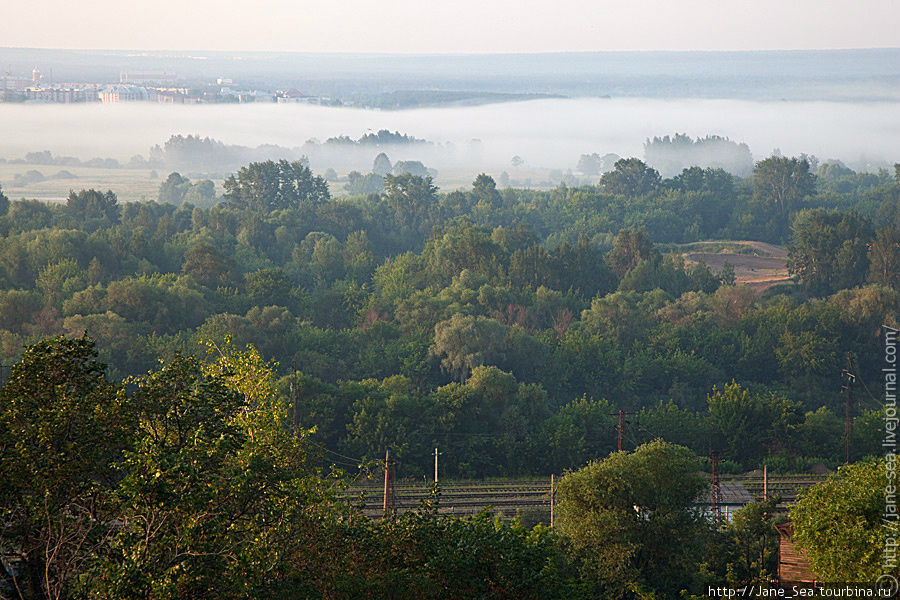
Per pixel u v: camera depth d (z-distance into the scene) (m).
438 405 83.69
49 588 20.17
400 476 77.50
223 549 20.98
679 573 45.66
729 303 129.38
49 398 21.34
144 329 109.00
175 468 19.70
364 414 79.31
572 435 82.25
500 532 26.47
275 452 25.91
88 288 115.75
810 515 30.50
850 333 119.62
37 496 20.44
